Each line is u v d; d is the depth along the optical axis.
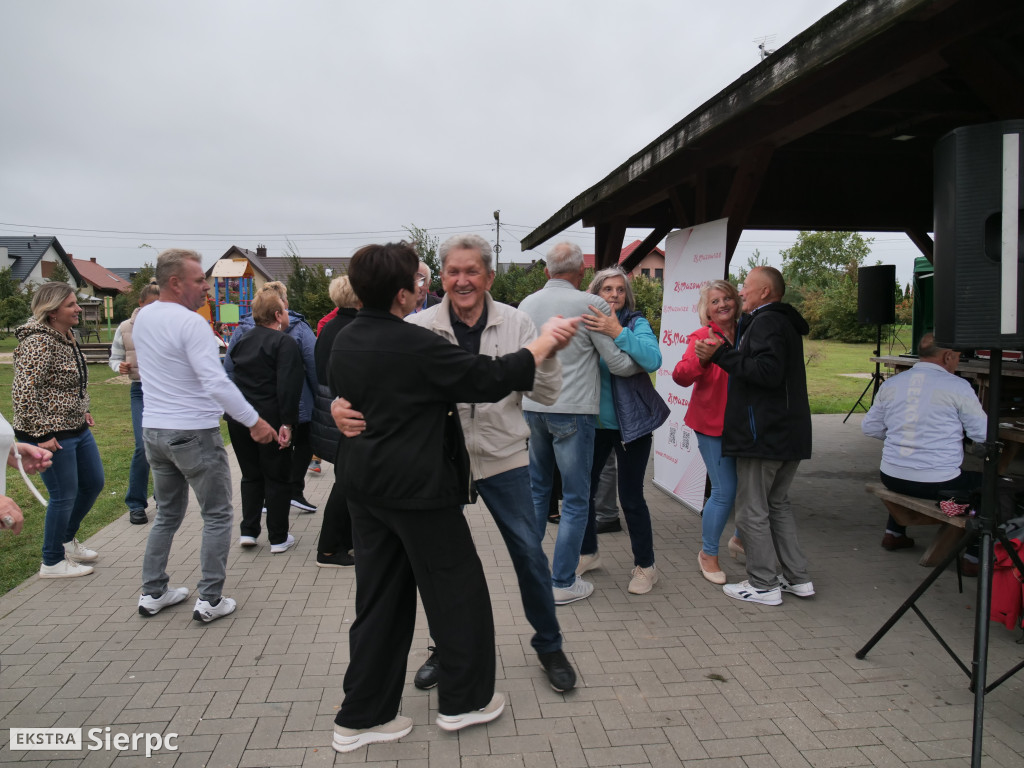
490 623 2.41
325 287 22.44
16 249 47.97
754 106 3.29
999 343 2.23
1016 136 2.13
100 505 5.49
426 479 2.14
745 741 2.37
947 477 3.71
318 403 3.92
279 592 3.66
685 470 5.35
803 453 3.36
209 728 2.44
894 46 2.97
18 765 2.21
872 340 28.39
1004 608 2.82
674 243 5.46
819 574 3.95
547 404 2.50
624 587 3.74
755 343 3.29
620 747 2.34
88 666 2.86
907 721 2.49
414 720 2.50
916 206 7.09
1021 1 2.46
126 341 4.74
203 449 3.15
